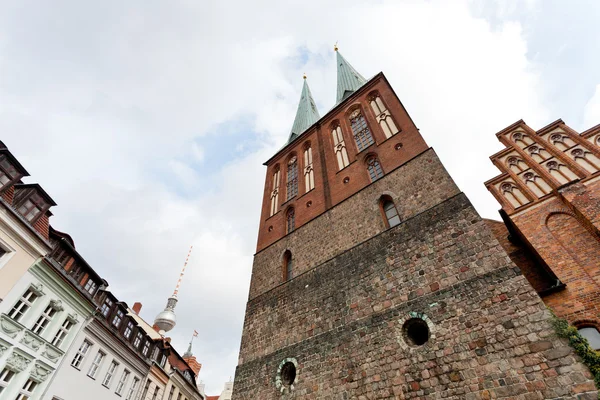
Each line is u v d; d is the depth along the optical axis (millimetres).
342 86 36688
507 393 9359
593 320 10547
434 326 12008
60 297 20406
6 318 16562
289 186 29000
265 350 17469
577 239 12562
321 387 13539
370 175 21859
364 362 12945
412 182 18250
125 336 28031
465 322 11430
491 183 16531
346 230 19391
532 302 10578
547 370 9164
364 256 16859
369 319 14117
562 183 14453
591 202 12859
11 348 16844
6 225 17000
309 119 39375
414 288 13695
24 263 17906
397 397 11250
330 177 24594
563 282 11758
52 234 20547
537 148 16469
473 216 14188
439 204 15922
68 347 20625
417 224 15930
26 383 18078
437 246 14359
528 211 14562
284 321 17922
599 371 8461
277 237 24688
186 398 40156
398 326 12984
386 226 17688
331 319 15609
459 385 10258
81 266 22891
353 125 27562
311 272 19031
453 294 12391
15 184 18453
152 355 32406
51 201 20109
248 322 20078
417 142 20406
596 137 14891
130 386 27828
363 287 15547
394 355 12320
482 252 12828
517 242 16406
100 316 24047
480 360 10367
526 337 10016
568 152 15297
